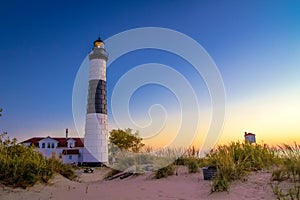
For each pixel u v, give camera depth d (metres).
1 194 5.98
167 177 9.30
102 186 8.38
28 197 6.07
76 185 8.44
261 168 8.32
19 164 7.46
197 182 7.66
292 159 6.81
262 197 5.01
